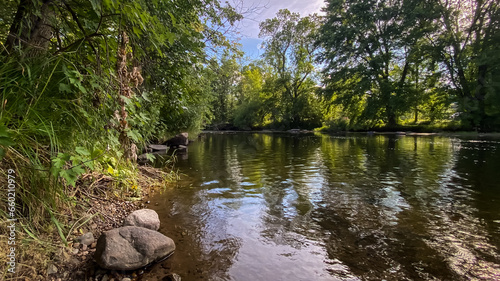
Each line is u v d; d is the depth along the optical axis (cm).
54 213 224
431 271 199
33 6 225
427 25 1980
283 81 3200
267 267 209
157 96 567
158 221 285
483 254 222
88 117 254
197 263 214
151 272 200
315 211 333
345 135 2083
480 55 1759
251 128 3709
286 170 617
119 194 363
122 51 258
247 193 419
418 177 516
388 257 220
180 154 955
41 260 185
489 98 1802
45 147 216
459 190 414
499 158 721
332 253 229
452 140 1350
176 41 463
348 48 2406
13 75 206
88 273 190
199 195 407
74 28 265
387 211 329
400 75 2473
